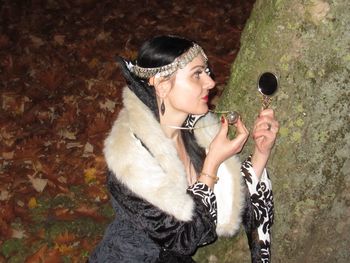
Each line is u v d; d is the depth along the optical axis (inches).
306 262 86.5
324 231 84.0
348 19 71.6
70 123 186.1
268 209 81.1
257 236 81.8
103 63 231.5
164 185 68.7
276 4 76.4
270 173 82.1
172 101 71.7
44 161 166.4
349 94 75.1
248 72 82.2
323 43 73.4
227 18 276.2
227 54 237.5
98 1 302.4
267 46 78.2
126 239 75.7
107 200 153.8
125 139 70.2
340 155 78.5
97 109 194.2
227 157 74.1
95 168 163.3
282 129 78.9
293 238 84.7
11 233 142.0
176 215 68.9
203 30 265.4
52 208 150.7
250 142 83.6
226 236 81.5
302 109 77.0
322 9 71.9
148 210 69.3
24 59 237.1
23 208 150.1
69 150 171.2
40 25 274.7
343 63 73.7
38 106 197.3
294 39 74.8
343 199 81.7
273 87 75.6
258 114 82.1
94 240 141.0
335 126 76.9
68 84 213.8
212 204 72.7
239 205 79.4
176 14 284.0
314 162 79.3
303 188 81.1
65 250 136.9
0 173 161.8
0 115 193.0
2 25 275.4
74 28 270.4
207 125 81.8
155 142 69.6
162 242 71.0
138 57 71.2
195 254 93.0
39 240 140.5
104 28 268.8
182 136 80.4
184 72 70.0
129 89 72.6
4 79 220.7
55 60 236.1
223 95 89.4
